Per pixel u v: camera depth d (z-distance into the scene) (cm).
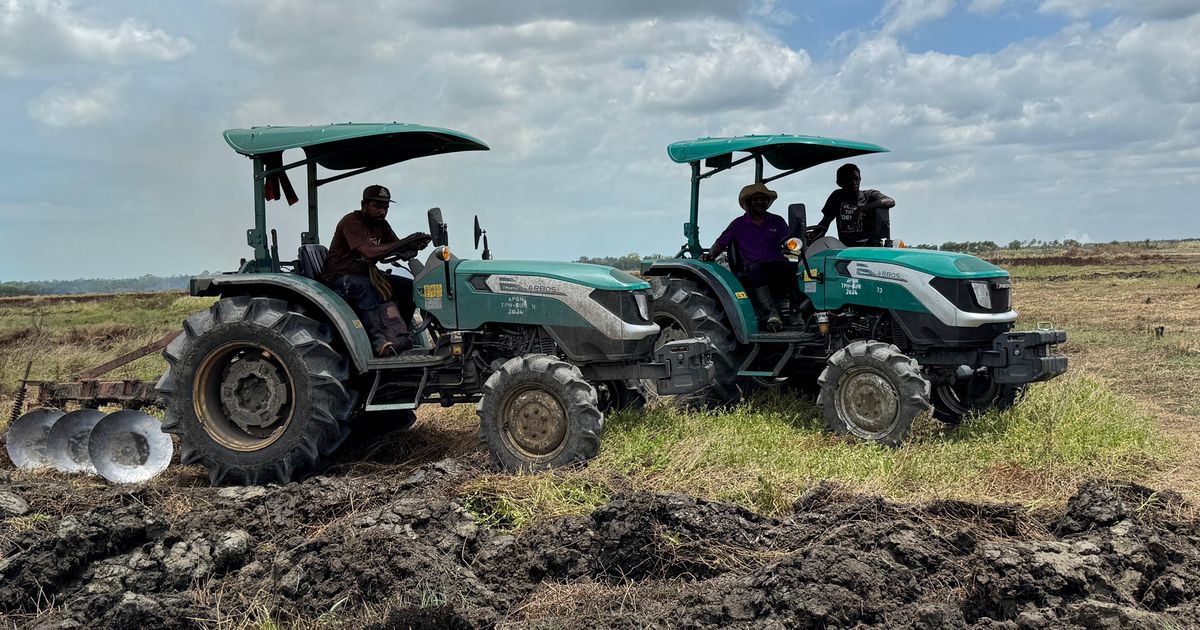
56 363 1141
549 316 655
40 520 534
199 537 494
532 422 621
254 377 659
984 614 413
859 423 716
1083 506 489
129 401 722
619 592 439
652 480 589
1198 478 602
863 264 770
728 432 680
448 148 730
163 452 674
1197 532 470
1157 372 1054
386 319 689
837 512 498
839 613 395
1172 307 1908
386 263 712
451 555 476
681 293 838
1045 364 699
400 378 684
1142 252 6003
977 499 547
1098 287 2594
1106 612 382
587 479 562
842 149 871
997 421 705
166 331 1762
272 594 449
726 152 831
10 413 814
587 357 654
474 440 738
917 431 713
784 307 863
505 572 469
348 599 438
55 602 445
